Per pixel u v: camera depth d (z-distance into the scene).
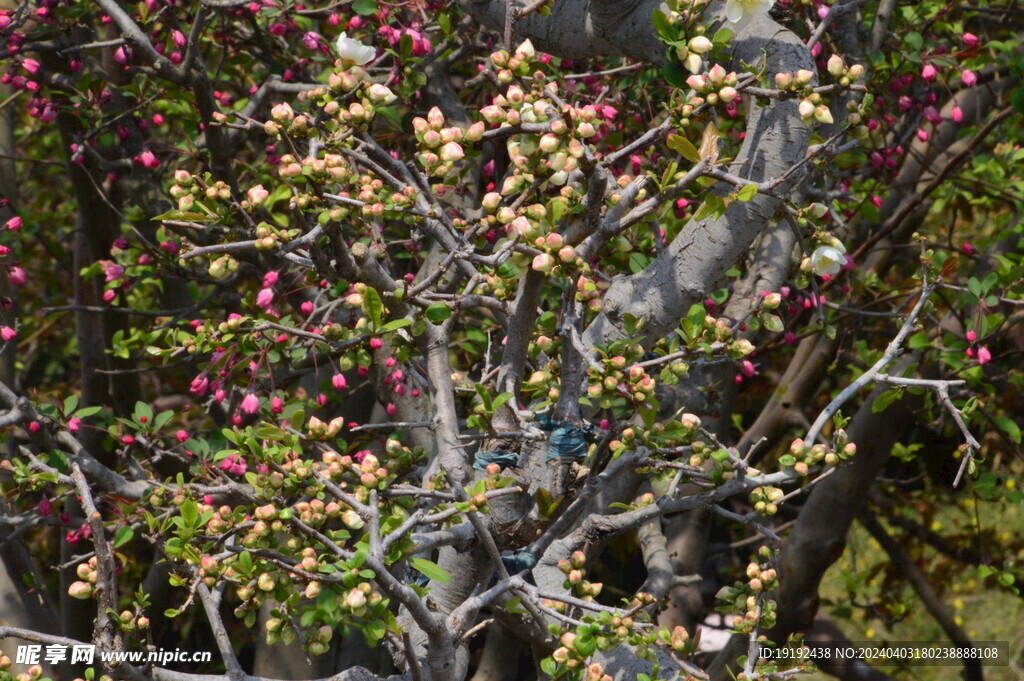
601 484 4.89
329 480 4.26
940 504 14.90
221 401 6.83
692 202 7.11
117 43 7.14
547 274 4.46
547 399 5.51
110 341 9.83
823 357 10.09
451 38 7.10
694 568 9.87
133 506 6.57
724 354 4.93
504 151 8.32
